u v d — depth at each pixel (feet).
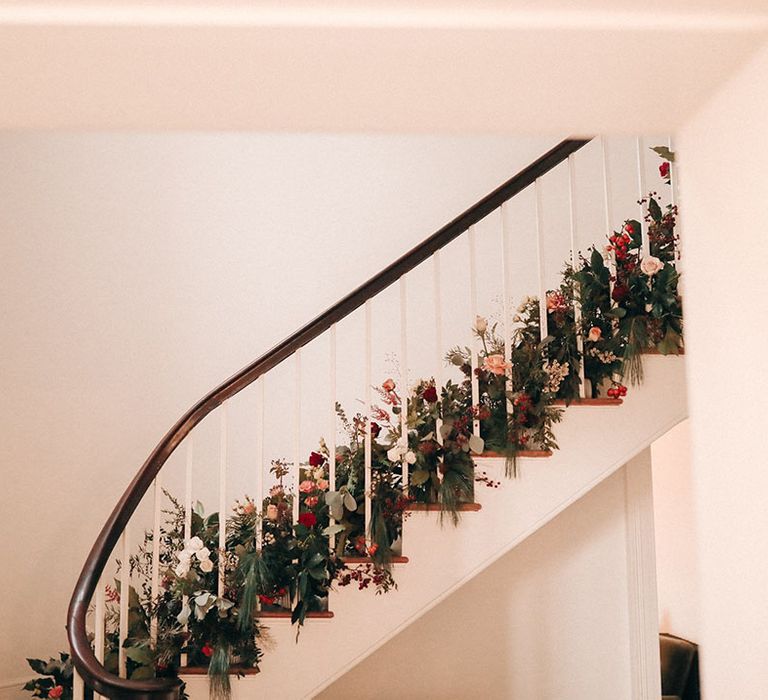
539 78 5.77
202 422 16.38
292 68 5.63
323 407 16.93
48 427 14.98
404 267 12.35
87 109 6.31
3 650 13.85
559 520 14.90
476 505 11.57
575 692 14.47
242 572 11.10
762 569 5.29
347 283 17.58
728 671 5.69
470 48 5.36
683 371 12.17
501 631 14.61
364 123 6.57
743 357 5.54
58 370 15.30
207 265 17.13
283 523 11.65
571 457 11.86
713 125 6.02
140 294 16.46
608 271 12.51
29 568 14.39
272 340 17.16
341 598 11.35
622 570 14.78
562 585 14.74
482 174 18.22
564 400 11.98
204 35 5.18
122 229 16.51
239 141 17.79
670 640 18.20
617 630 14.62
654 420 12.04
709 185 6.08
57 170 15.88
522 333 12.75
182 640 10.83
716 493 5.90
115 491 15.55
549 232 17.80
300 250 17.61
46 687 11.42
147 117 6.46
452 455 11.71
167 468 15.96
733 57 5.48
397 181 18.10
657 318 12.19
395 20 5.03
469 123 6.59
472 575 11.50
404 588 11.41
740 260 5.60
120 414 15.81
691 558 18.78
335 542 11.73
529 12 4.96
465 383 12.66
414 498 11.67
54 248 15.62
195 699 10.81
